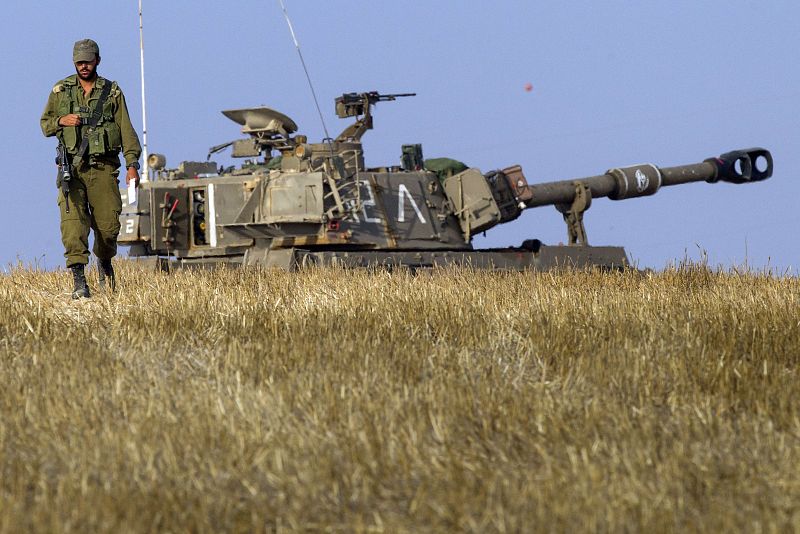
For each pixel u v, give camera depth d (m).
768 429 26.31
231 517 20.91
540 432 26.39
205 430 25.55
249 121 84.06
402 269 79.12
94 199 50.56
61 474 23.28
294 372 31.84
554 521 20.19
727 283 60.03
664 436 26.38
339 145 84.12
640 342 37.84
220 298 47.72
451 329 41.44
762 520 20.52
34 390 29.42
